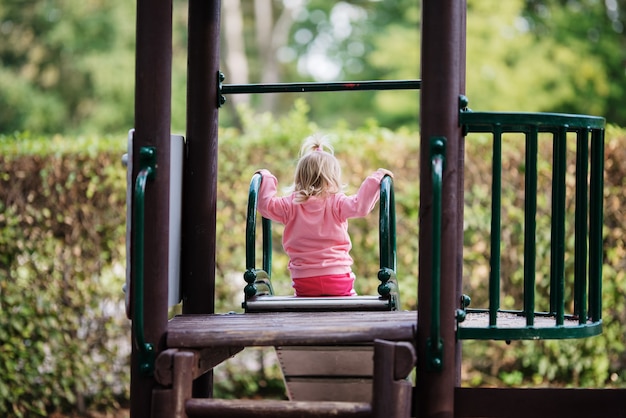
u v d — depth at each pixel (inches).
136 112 168.7
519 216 302.5
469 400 169.6
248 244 189.3
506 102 657.6
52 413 313.6
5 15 831.7
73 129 811.4
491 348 317.1
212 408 161.8
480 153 303.1
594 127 173.9
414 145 303.9
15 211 303.1
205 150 201.8
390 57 717.9
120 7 814.5
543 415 169.5
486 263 304.8
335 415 159.6
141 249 162.7
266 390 321.4
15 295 304.0
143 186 162.9
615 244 305.3
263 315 182.2
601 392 169.0
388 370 157.6
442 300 162.1
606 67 695.1
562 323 171.2
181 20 862.5
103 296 308.7
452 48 162.4
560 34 689.0
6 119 816.9
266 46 893.8
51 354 307.7
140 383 166.4
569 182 301.9
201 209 200.7
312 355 173.8
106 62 799.1
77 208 305.3
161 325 167.2
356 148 304.5
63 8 814.5
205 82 202.5
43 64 823.7
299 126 310.5
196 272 199.8
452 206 162.4
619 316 308.8
